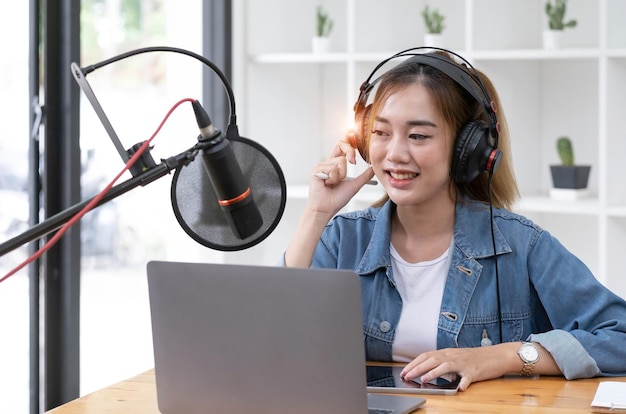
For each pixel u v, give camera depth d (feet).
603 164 11.12
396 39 13.14
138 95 11.93
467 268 6.70
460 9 13.07
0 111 9.23
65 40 9.73
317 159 13.74
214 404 4.95
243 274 4.73
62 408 5.44
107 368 11.35
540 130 12.91
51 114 9.69
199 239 5.30
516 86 12.51
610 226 11.18
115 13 11.47
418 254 6.84
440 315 6.62
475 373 5.86
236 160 4.89
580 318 6.50
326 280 4.56
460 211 6.85
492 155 6.40
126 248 11.69
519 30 12.54
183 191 5.29
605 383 5.74
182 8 12.48
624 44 11.28
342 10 13.62
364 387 4.57
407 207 6.81
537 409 5.28
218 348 4.87
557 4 11.89
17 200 9.47
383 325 6.71
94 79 11.20
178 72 12.55
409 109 6.36
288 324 4.67
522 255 6.75
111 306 11.46
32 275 9.65
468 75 6.48
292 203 13.26
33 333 9.66
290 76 13.38
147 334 12.08
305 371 4.68
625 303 6.55
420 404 5.32
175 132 12.59
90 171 10.68
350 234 7.14
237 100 12.96
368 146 6.80
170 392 5.09
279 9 13.30
